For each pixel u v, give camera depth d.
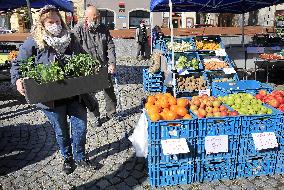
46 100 3.28
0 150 5.41
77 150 4.20
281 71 11.25
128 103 8.16
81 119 4.02
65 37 3.61
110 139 5.71
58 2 9.76
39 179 4.42
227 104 4.75
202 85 9.02
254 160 4.30
